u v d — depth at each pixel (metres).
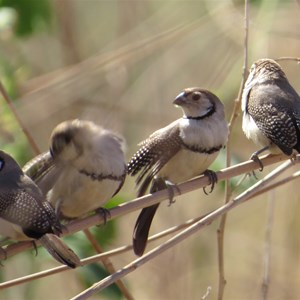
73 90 13.67
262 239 14.97
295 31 13.55
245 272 14.82
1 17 12.62
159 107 14.23
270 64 11.12
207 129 10.16
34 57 14.66
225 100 13.59
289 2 13.55
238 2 13.52
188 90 10.34
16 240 9.14
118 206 9.41
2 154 9.09
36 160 9.69
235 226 15.15
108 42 15.05
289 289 14.41
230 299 14.70
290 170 14.41
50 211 8.72
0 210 8.70
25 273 13.32
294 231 14.57
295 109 10.53
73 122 9.51
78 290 14.12
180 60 14.45
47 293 14.12
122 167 9.56
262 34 13.09
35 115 13.33
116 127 13.75
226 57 13.79
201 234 14.76
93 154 9.36
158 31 14.38
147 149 10.26
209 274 14.75
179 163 10.23
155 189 10.50
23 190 8.84
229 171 10.04
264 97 10.66
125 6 14.66
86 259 9.62
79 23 15.02
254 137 10.63
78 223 9.19
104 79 13.95
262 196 15.15
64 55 14.57
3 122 12.20
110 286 10.83
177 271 14.14
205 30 14.19
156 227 14.36
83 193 9.45
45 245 8.53
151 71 14.33
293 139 10.23
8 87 12.77
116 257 14.34
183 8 14.52
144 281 14.16
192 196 14.59
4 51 13.59
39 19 13.33
